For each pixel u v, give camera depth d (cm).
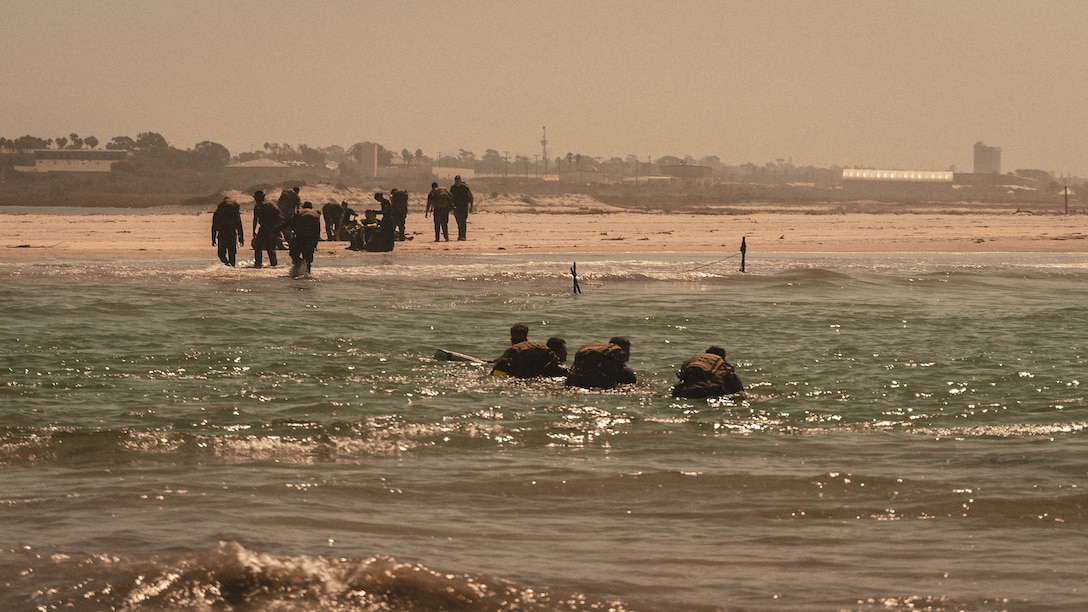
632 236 18600
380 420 4422
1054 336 7031
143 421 4353
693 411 4722
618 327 7400
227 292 9275
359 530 2852
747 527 2978
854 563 2633
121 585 2292
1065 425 4447
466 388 5197
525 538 2830
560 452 3944
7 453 3762
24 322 7194
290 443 4003
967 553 2733
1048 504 3181
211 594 2264
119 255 13050
